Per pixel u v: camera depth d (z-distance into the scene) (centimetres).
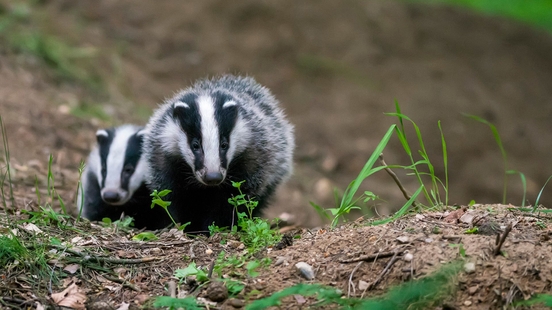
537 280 557
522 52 2589
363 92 2147
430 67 2344
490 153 2106
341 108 2081
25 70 1569
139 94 1838
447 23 2586
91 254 682
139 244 724
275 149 951
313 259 644
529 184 2012
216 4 2225
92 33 1958
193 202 940
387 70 2278
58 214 808
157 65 2009
